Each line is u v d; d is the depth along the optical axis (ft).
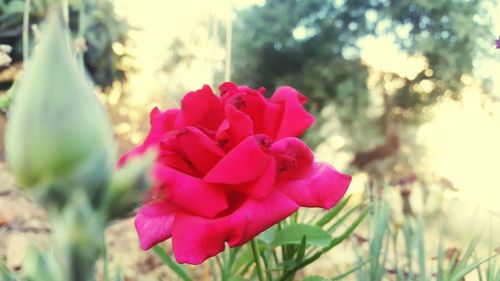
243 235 0.63
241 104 0.74
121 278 0.76
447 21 6.68
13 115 0.23
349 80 7.10
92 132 0.23
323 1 7.06
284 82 7.16
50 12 0.23
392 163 6.39
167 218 0.65
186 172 0.67
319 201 0.69
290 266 0.85
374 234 1.01
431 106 6.95
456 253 1.09
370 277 1.00
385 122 7.06
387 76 7.08
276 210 0.65
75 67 0.23
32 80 0.22
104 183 0.23
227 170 0.63
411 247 1.08
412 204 1.21
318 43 7.11
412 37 6.88
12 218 1.57
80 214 0.23
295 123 0.74
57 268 0.27
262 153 0.64
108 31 4.66
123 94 4.38
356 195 1.60
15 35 3.74
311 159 0.71
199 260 0.62
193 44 4.66
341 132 7.17
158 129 0.73
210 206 0.63
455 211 1.25
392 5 6.86
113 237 1.70
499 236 1.20
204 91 0.72
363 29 7.08
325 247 0.85
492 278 0.97
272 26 7.08
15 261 1.40
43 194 0.23
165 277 1.49
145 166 0.25
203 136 0.66
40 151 0.22
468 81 6.66
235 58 7.11
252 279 0.93
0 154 1.75
